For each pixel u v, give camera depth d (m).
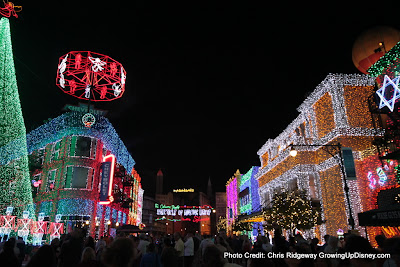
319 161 26.34
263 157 41.44
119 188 45.41
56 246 10.57
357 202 22.20
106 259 3.40
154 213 96.56
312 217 23.00
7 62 19.97
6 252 4.64
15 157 20.61
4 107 19.70
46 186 35.19
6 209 20.03
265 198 37.72
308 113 28.94
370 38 23.31
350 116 24.00
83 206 33.66
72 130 35.47
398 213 10.15
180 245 12.68
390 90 19.61
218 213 91.31
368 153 22.52
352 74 25.00
